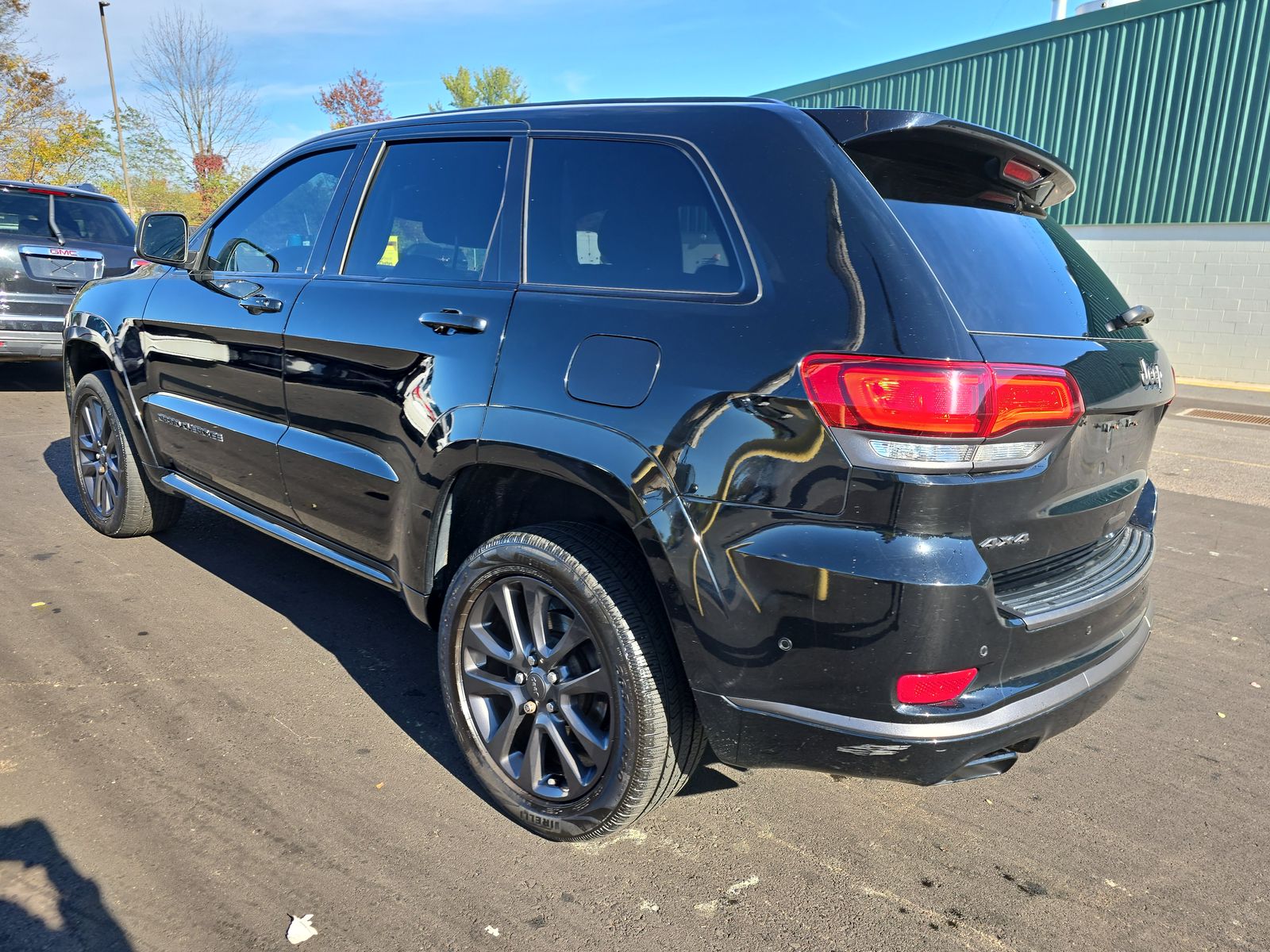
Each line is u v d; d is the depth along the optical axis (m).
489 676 2.37
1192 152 14.18
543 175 2.41
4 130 24.34
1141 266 15.02
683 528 1.90
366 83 37.38
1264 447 8.80
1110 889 2.20
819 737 1.85
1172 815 2.54
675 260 2.08
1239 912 2.13
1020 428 1.76
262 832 2.24
